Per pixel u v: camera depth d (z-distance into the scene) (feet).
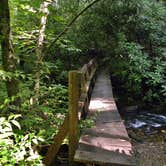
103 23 27.43
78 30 26.99
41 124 10.91
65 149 11.62
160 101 24.40
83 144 10.37
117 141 10.75
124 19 27.43
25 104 10.23
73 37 26.30
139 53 24.86
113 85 27.25
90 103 16.48
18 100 9.98
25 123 9.71
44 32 12.81
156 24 27.55
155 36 27.35
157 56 26.68
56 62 23.17
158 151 15.99
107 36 27.58
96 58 28.14
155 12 28.84
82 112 12.87
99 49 27.96
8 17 9.30
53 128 10.99
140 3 26.94
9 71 9.57
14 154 7.45
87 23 27.17
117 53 26.40
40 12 11.67
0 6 9.10
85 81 15.71
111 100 17.21
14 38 12.33
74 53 25.39
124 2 26.86
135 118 21.90
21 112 9.93
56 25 19.39
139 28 27.45
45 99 12.92
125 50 25.67
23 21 13.83
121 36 26.13
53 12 13.29
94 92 19.49
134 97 25.57
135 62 24.30
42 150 10.84
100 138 11.02
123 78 25.63
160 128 19.85
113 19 27.53
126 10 27.17
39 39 12.44
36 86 11.89
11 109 9.84
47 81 19.47
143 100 24.86
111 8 27.09
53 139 10.41
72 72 9.66
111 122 13.03
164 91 23.53
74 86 9.71
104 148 10.05
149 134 18.75
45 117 11.53
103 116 13.96
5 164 7.19
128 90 25.55
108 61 28.35
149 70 25.13
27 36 13.01
